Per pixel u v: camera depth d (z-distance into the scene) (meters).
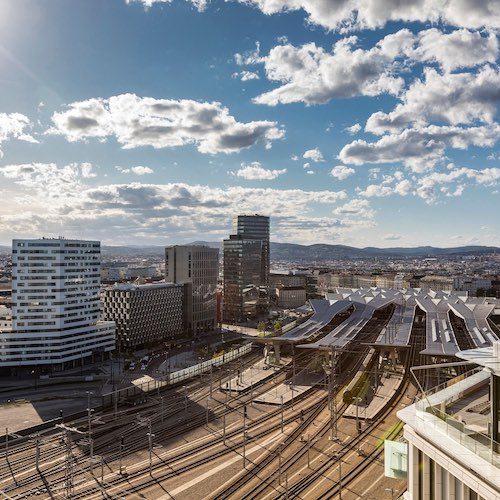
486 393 56.75
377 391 133.88
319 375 157.62
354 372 158.25
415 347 188.75
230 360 187.25
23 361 198.50
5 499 80.62
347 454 93.62
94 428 115.81
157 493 81.12
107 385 173.38
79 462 95.50
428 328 188.62
